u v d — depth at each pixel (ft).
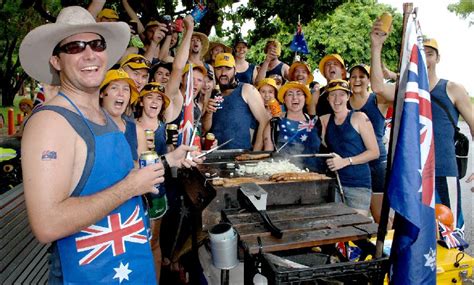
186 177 10.53
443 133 11.46
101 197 4.73
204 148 13.05
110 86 8.34
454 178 11.61
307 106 15.20
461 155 12.11
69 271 5.00
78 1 19.85
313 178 8.45
